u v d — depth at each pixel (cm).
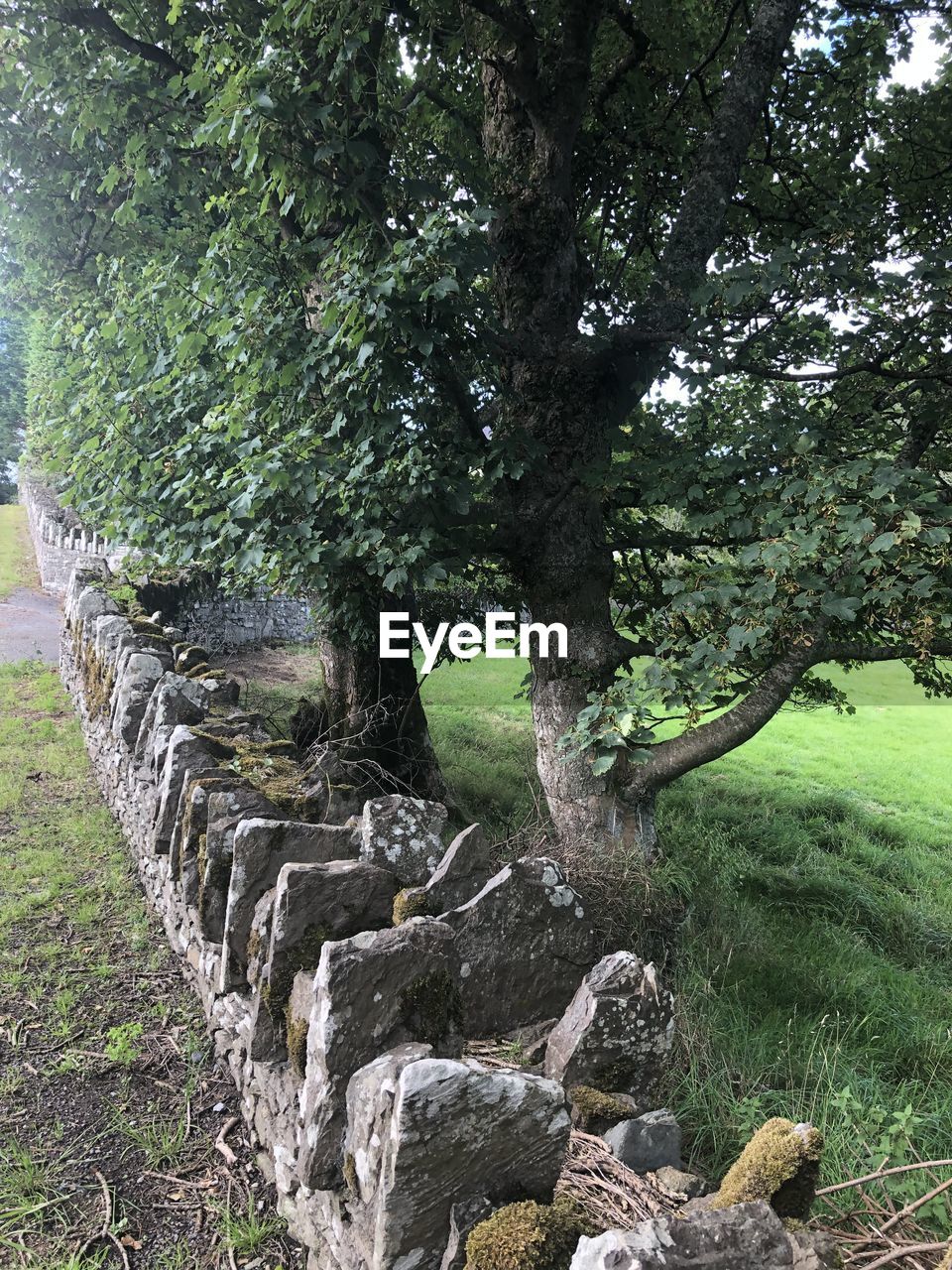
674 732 1109
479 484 486
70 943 433
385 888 280
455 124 654
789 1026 422
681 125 727
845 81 716
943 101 683
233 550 483
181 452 514
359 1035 216
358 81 434
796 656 476
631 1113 235
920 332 507
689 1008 396
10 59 569
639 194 738
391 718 757
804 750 1283
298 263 522
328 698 823
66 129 653
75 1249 252
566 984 287
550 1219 167
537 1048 263
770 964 514
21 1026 362
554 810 553
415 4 563
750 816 884
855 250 478
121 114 552
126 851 540
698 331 448
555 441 541
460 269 393
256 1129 294
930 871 772
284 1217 266
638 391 566
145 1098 323
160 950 432
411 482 415
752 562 394
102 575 1049
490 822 754
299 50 458
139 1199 275
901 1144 289
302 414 489
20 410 3030
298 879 263
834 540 394
